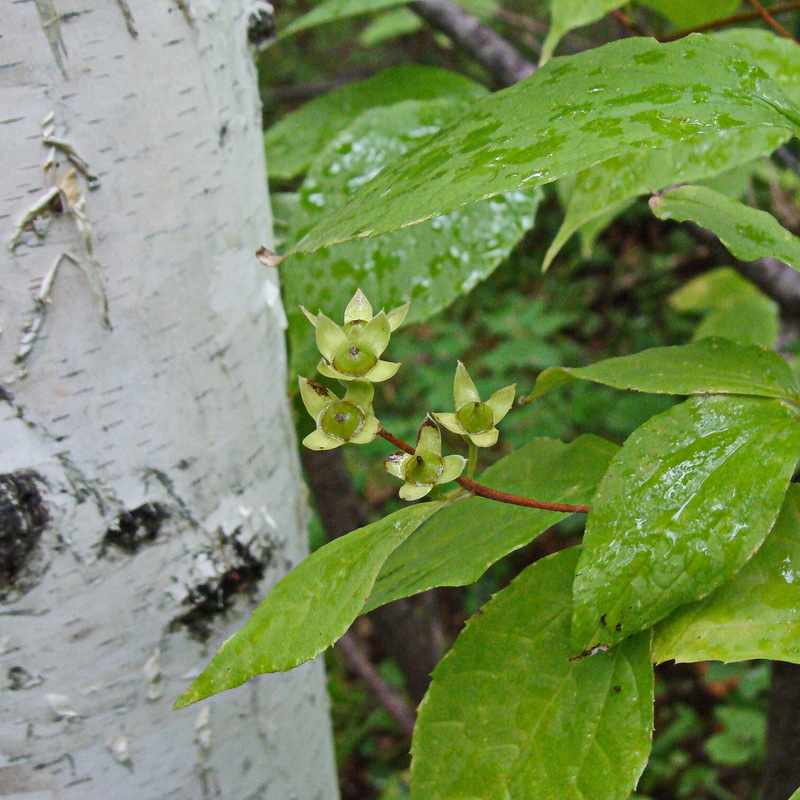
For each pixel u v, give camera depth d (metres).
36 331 0.29
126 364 0.30
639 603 0.25
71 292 0.29
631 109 0.25
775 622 0.26
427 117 0.40
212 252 0.32
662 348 0.29
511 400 0.28
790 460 0.26
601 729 0.26
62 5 0.28
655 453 0.26
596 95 0.26
